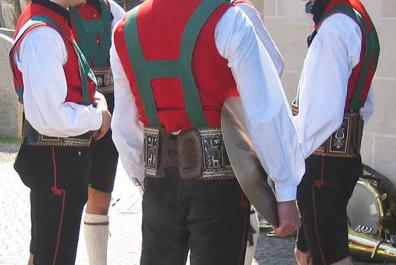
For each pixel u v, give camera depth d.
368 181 7.24
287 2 8.17
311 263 4.98
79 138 4.88
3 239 7.72
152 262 3.89
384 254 6.57
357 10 4.64
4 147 12.16
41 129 4.64
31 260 5.14
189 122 3.63
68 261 4.94
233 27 3.47
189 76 3.54
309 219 4.79
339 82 4.43
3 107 12.88
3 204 8.95
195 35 3.51
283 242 7.22
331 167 4.69
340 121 4.44
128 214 8.38
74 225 4.95
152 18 3.64
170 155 3.71
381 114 7.46
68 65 4.66
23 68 4.57
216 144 3.62
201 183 3.61
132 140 4.13
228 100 3.64
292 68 8.27
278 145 3.46
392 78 7.31
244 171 3.50
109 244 7.42
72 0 4.72
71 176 4.86
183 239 3.83
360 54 4.53
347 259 4.79
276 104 3.49
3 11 19.53
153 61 3.64
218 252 3.68
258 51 3.51
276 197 3.53
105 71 5.98
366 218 7.12
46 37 4.52
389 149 7.45
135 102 3.97
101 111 4.89
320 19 4.61
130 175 4.26
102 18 5.97
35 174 4.84
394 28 7.21
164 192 3.74
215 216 3.64
